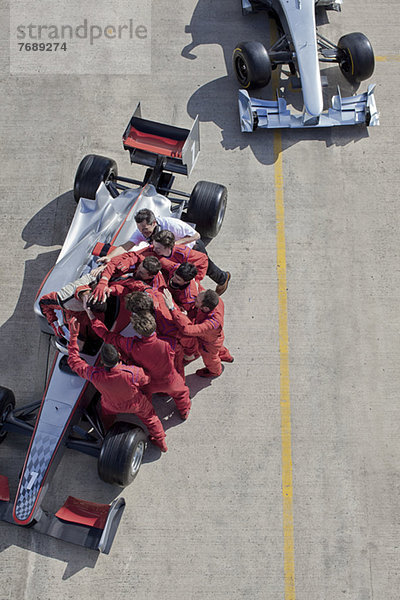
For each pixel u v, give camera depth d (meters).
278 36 8.75
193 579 5.45
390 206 7.41
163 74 8.48
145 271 5.08
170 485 5.86
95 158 6.86
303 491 5.83
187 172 6.68
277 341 6.59
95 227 6.34
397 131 7.95
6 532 5.62
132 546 5.58
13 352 6.59
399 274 6.98
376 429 6.12
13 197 7.57
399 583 5.44
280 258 7.08
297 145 7.86
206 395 6.30
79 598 5.38
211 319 5.28
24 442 6.05
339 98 7.80
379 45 8.67
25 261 7.14
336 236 7.22
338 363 6.47
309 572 5.48
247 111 7.80
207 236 7.00
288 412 6.21
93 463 5.98
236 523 5.68
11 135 8.02
